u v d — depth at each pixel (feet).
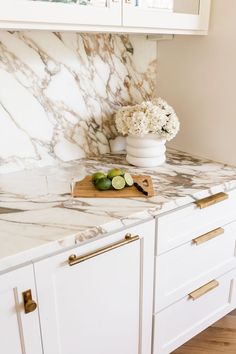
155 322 4.41
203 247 4.60
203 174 4.73
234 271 5.35
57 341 3.45
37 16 3.26
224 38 4.61
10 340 3.08
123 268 3.74
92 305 3.61
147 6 4.05
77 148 5.29
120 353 4.19
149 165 5.00
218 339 5.41
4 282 2.85
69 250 3.20
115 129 5.63
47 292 3.18
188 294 4.71
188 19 4.43
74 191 4.12
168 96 5.77
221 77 4.80
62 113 4.98
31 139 4.78
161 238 3.95
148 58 5.70
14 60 4.36
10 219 3.46
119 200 3.91
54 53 4.67
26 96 4.58
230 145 4.96
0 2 3.04
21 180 4.51
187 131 5.62
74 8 3.45
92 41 4.98
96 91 5.24
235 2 4.35
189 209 4.13
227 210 4.68
